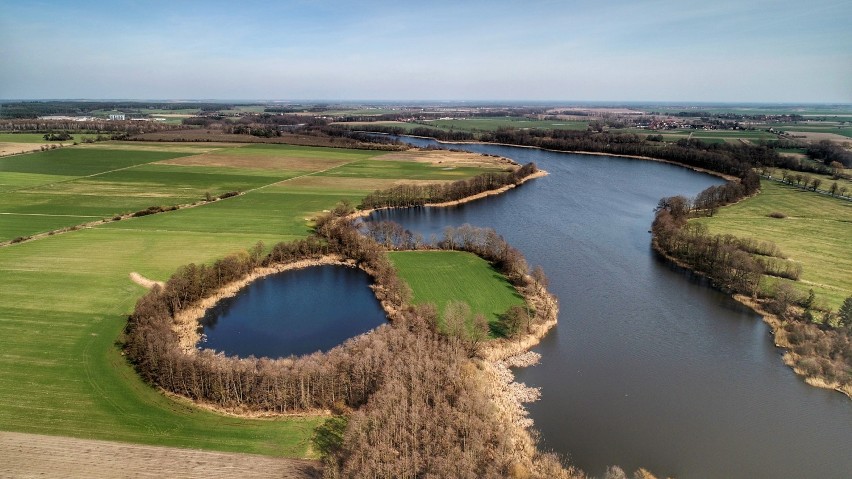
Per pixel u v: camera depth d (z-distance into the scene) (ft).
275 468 151.53
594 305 294.05
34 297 273.33
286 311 286.87
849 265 339.77
